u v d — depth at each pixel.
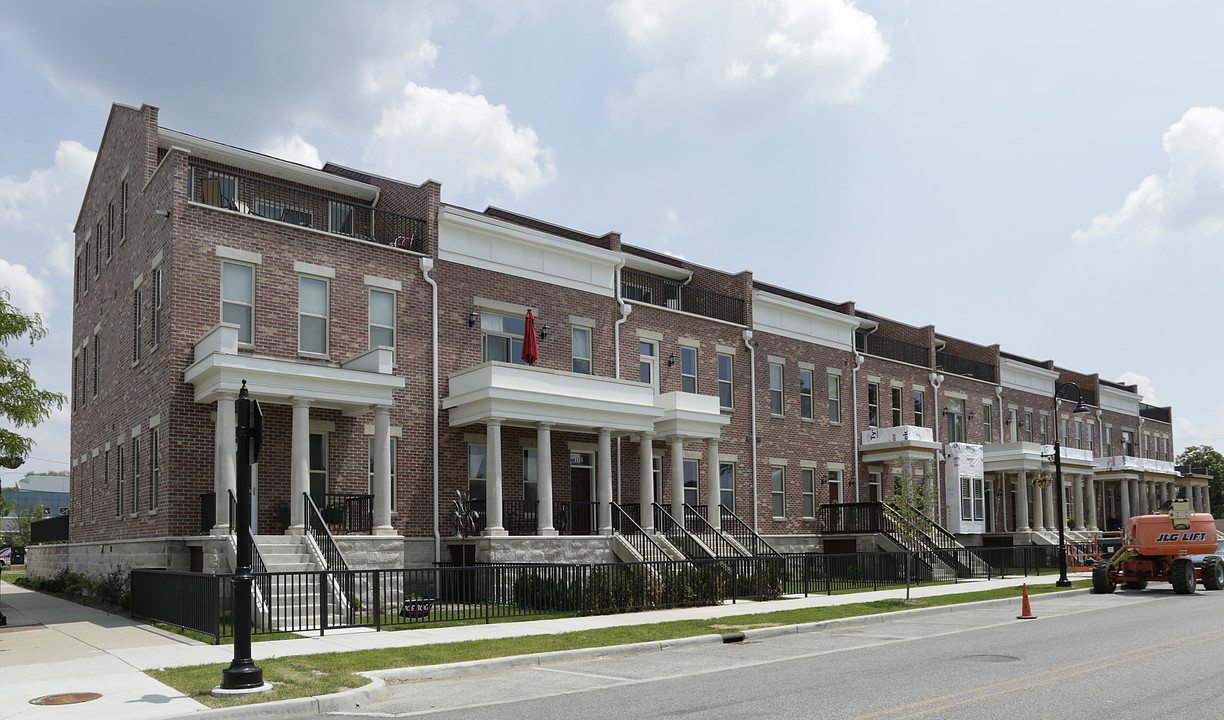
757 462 33.81
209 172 25.42
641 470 27.28
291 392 20.48
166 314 21.36
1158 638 15.28
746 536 31.39
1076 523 48.47
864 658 13.60
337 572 16.62
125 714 9.41
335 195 27.67
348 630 16.55
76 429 30.92
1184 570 25.70
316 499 22.42
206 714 9.37
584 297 29.25
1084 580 31.14
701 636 15.93
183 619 16.70
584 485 28.50
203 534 20.30
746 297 34.31
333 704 10.12
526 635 15.79
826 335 37.75
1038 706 9.42
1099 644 14.66
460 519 23.92
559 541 24.17
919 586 28.33
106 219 28.16
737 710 9.50
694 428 28.91
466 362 25.98
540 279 28.12
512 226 27.17
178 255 21.30
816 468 36.19
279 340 22.55
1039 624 18.31
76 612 21.70
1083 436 55.72
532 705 10.11
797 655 14.15
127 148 26.00
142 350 23.20
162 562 20.66
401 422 24.28
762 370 34.75
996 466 44.94
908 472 33.03
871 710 9.33
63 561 31.86
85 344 30.27
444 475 24.95
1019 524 44.28
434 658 13.03
